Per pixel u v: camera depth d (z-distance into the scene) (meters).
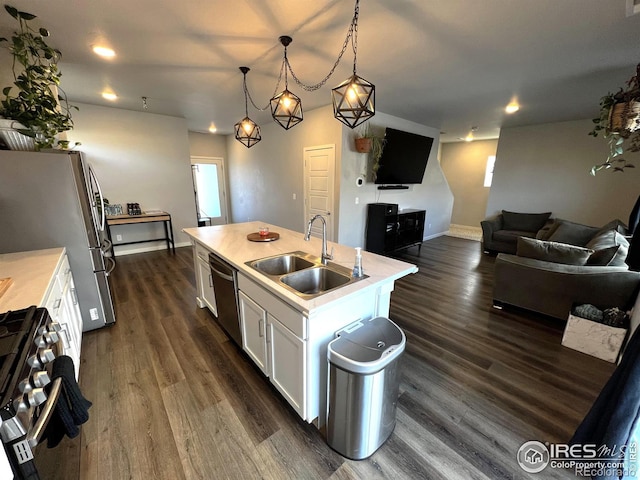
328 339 1.53
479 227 8.00
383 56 2.52
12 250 2.08
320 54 2.50
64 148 2.60
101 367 2.07
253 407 1.73
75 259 2.34
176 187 5.41
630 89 1.99
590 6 1.75
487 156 7.64
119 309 2.95
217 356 2.21
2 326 1.08
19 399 0.81
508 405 1.75
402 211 5.43
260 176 6.32
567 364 2.15
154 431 1.55
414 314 2.91
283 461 1.40
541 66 2.70
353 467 1.38
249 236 2.62
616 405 1.19
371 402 1.32
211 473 1.34
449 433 1.56
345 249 2.32
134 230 5.11
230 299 2.13
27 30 2.10
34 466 0.85
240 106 4.42
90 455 1.42
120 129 4.70
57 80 2.32
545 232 4.66
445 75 2.96
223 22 2.00
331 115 4.32
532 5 1.76
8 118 2.04
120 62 2.71
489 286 3.72
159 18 1.95
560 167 5.14
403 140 4.93
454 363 2.15
